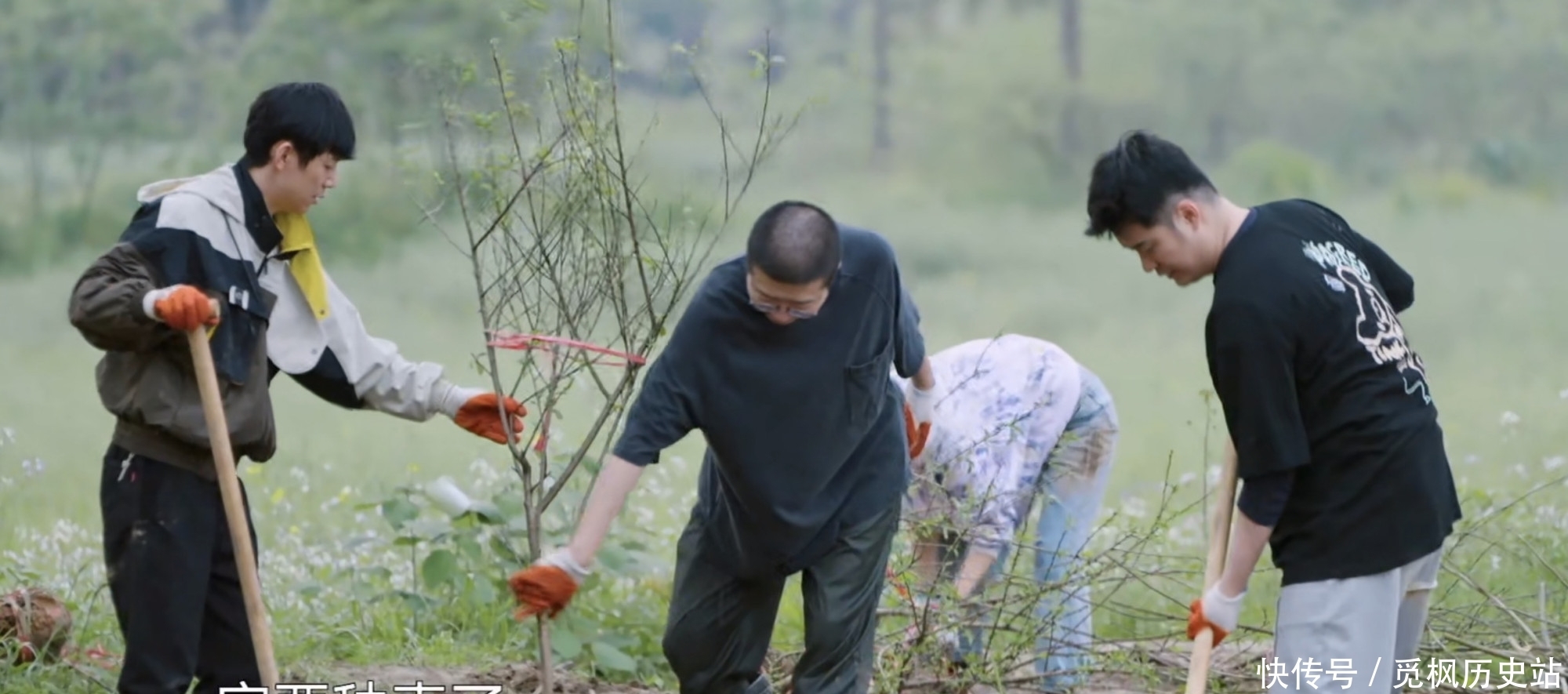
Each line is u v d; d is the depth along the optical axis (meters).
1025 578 7.05
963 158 37.38
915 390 6.25
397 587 8.40
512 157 6.23
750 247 4.97
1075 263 30.14
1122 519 10.24
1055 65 38.09
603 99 6.46
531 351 6.12
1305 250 5.06
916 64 38.19
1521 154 37.12
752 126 14.55
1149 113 37.91
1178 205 5.05
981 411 7.00
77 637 7.08
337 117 5.36
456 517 7.28
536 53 6.48
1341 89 37.81
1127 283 28.39
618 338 6.49
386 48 23.42
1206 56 37.72
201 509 5.33
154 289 5.08
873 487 5.57
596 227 6.29
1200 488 12.31
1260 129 37.91
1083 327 24.52
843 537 5.55
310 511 10.35
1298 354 5.03
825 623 5.59
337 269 23.86
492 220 6.34
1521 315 23.64
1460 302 24.70
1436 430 5.21
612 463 5.24
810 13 39.16
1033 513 7.95
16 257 26.84
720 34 36.50
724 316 5.22
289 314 5.55
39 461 9.88
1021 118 37.47
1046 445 7.07
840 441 5.38
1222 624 5.26
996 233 32.28
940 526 6.89
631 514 8.77
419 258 24.45
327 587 8.09
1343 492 5.11
